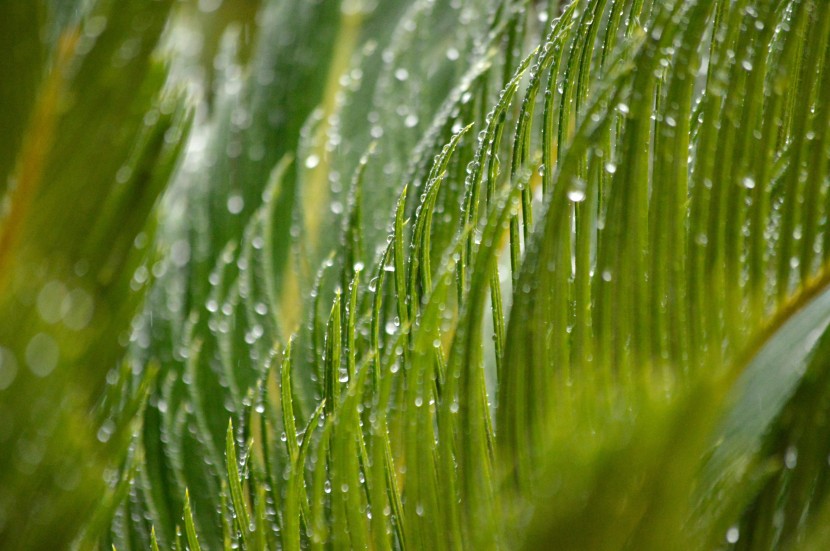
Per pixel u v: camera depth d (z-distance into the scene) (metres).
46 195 1.03
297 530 1.03
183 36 1.52
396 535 1.04
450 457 1.00
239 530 1.07
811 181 1.01
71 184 1.03
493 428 1.04
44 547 1.00
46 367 0.99
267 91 1.34
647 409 0.93
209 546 1.15
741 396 1.00
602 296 1.00
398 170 1.25
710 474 0.98
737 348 0.99
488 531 0.98
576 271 1.00
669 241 1.00
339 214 1.25
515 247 1.05
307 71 1.35
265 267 1.23
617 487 0.93
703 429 0.94
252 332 1.22
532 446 0.99
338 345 1.06
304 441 1.04
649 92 1.00
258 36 1.38
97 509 1.03
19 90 1.03
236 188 1.31
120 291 1.05
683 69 1.00
